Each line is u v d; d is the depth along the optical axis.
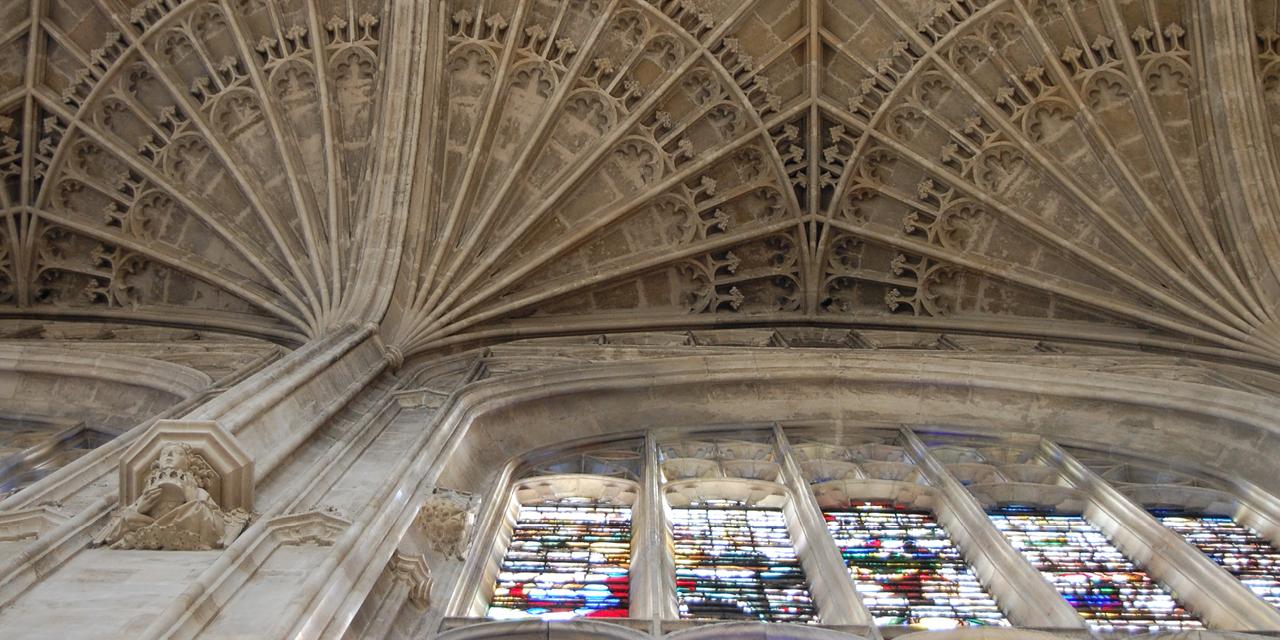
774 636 7.16
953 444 12.15
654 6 13.91
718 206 14.49
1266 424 10.80
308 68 13.69
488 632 7.31
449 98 13.72
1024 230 14.01
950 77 13.96
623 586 8.92
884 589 8.93
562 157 14.10
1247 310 12.56
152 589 6.14
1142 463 11.51
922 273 14.40
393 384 11.41
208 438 7.34
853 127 14.29
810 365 12.58
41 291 13.93
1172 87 13.50
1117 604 8.67
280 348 12.61
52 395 11.75
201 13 13.65
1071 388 12.09
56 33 13.57
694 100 14.32
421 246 12.98
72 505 7.26
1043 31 13.75
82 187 13.84
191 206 13.58
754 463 11.36
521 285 13.81
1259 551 9.61
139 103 13.77
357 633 6.68
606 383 12.06
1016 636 7.12
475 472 10.48
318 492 8.02
